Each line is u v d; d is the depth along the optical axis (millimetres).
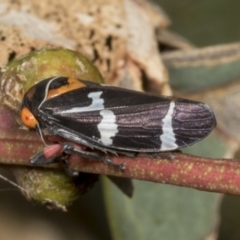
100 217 137
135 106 99
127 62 117
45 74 104
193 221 119
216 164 94
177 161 95
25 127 103
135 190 119
